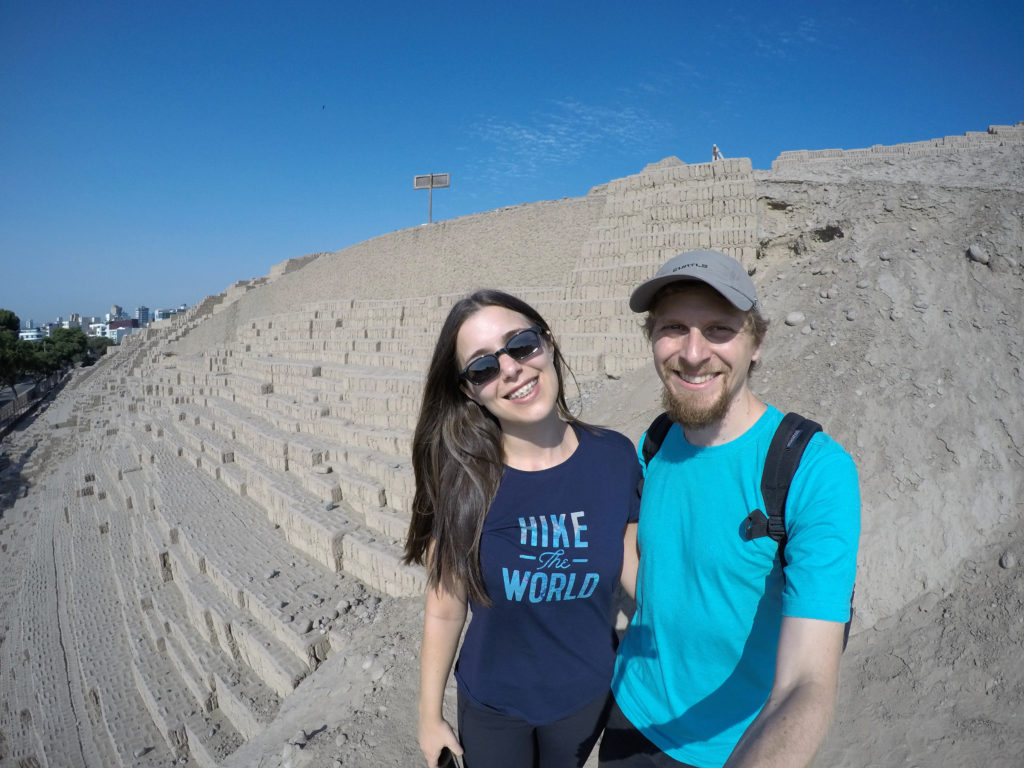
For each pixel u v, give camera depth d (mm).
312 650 3975
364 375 7051
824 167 6121
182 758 4410
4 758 5277
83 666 5930
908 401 2924
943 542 2311
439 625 1107
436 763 1129
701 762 887
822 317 3920
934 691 1870
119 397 16906
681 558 930
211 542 5762
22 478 13305
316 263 14188
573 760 1109
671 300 912
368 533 4812
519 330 1018
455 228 10445
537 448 1066
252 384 9297
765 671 873
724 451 907
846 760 1801
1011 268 3459
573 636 1059
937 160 5492
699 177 6008
